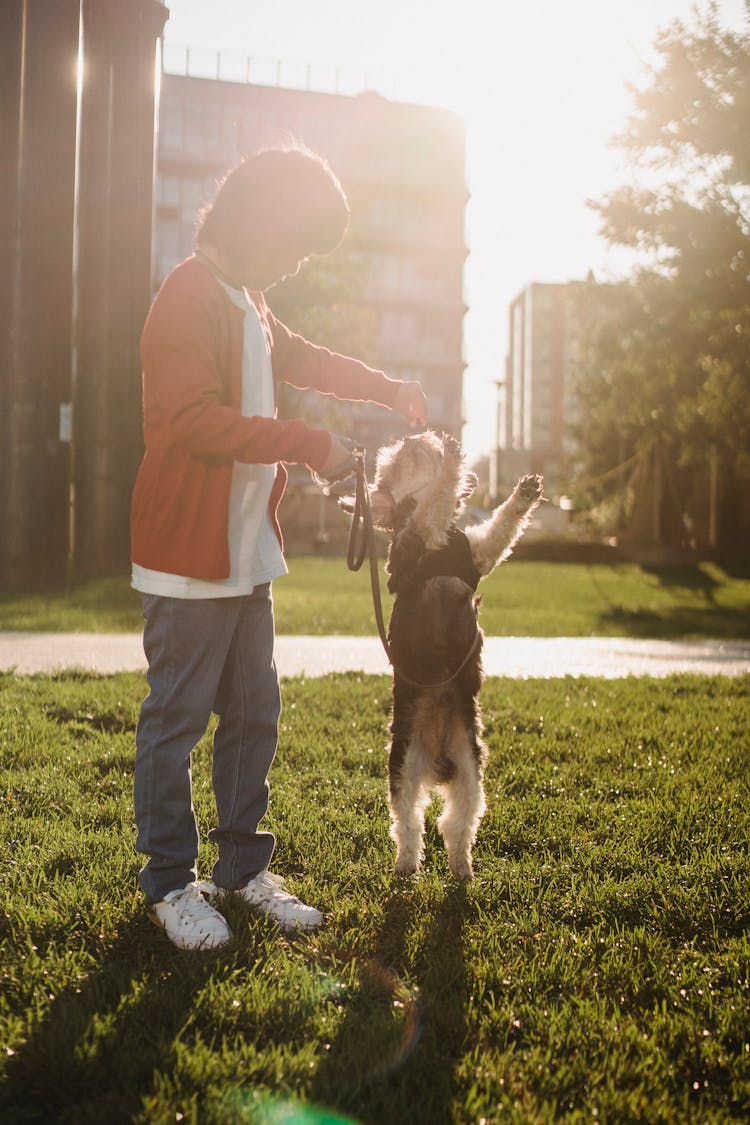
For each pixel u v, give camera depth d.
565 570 28.67
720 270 23.02
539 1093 2.23
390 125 58.59
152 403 2.88
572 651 11.56
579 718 6.67
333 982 2.74
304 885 3.44
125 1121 2.09
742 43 22.20
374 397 3.55
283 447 2.79
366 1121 2.11
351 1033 2.46
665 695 7.87
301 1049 2.36
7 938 2.91
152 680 2.97
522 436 98.94
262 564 3.07
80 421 17.14
